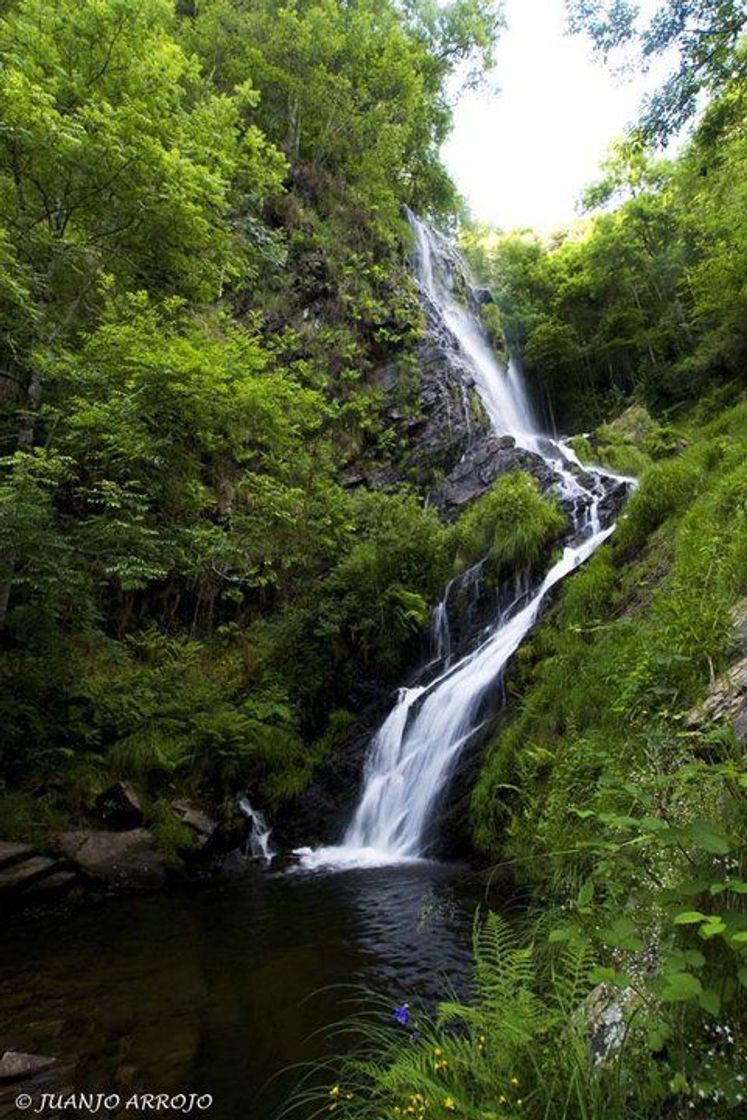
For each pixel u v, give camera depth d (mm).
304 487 13852
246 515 12320
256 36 18828
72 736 8523
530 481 13055
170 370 7930
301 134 19422
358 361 17281
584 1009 2117
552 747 6195
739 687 3432
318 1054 3418
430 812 7824
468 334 24312
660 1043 1587
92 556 8273
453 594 11938
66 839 7039
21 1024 3828
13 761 7902
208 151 9258
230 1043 3568
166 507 9445
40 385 8570
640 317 27312
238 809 8703
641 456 16641
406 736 9383
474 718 8438
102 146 7844
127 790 7941
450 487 15586
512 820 5961
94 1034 3699
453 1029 3457
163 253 9602
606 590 7781
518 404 26031
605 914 2020
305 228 17953
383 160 20578
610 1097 1699
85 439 8102
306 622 11969
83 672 9961
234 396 8930
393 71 20688
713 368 20812
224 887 6941
